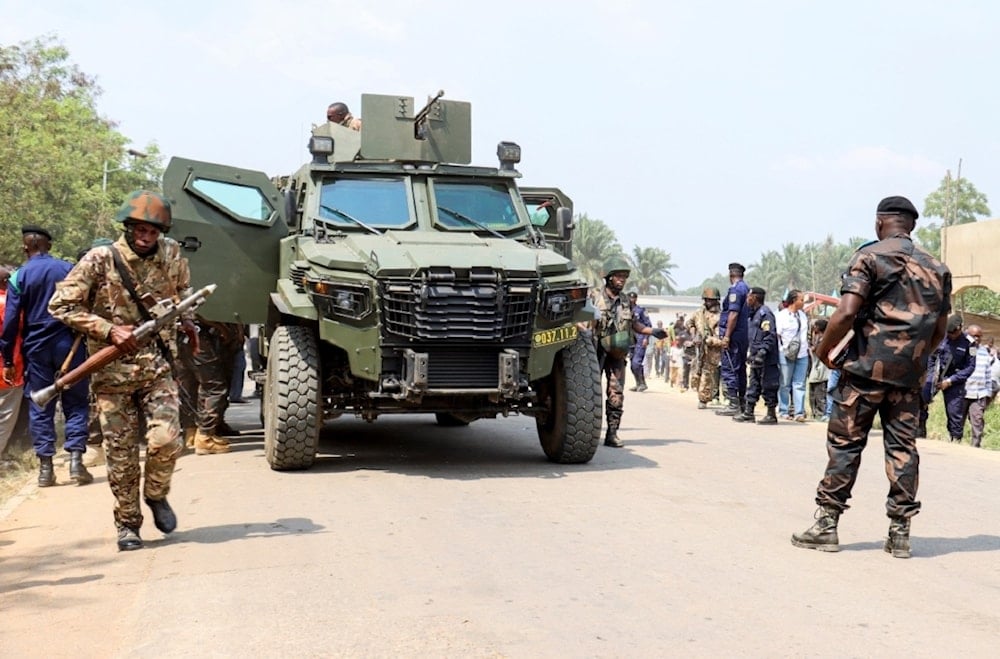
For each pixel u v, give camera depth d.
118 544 5.70
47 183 24.62
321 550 5.57
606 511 6.65
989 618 4.41
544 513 6.57
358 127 12.41
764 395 13.26
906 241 5.57
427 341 7.93
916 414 5.56
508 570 5.15
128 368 5.61
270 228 9.75
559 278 8.32
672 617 4.39
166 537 5.98
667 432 11.59
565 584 4.89
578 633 4.16
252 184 9.79
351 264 8.01
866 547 5.74
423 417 12.97
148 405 5.72
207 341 9.50
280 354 8.15
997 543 5.89
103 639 4.18
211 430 9.54
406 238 8.73
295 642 4.06
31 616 4.51
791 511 6.73
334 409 8.34
